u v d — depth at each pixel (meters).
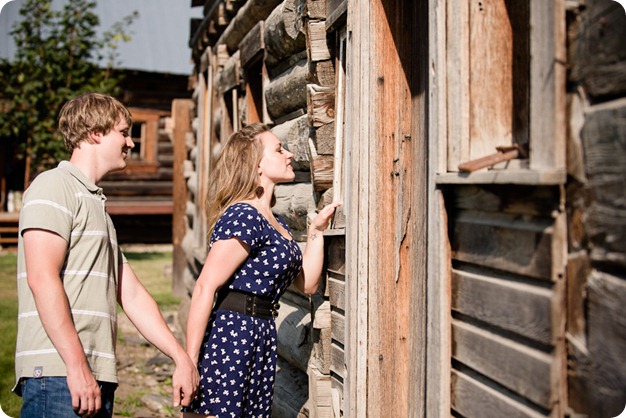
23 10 13.93
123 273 3.13
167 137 17.22
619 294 1.69
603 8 1.74
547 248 1.89
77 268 2.73
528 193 1.98
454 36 2.30
